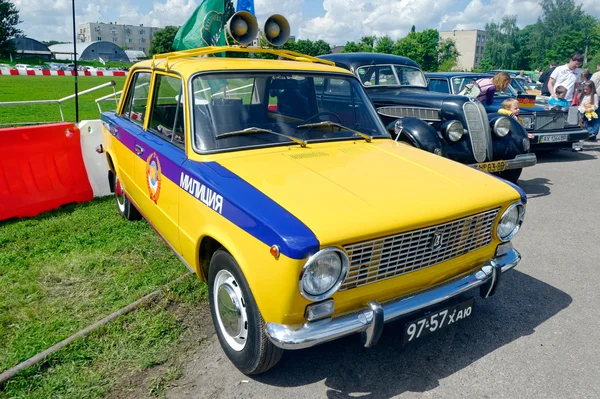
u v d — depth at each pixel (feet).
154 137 13.20
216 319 10.34
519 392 9.45
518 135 21.42
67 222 17.63
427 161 11.46
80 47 322.55
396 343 11.01
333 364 10.28
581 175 26.84
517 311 12.39
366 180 9.84
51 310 11.96
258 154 11.00
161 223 12.66
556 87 32.63
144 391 9.36
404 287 9.25
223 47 13.60
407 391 9.50
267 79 12.28
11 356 10.17
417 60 247.29
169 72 12.57
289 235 7.75
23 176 18.42
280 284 7.89
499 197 10.07
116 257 14.92
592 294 13.28
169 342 10.87
